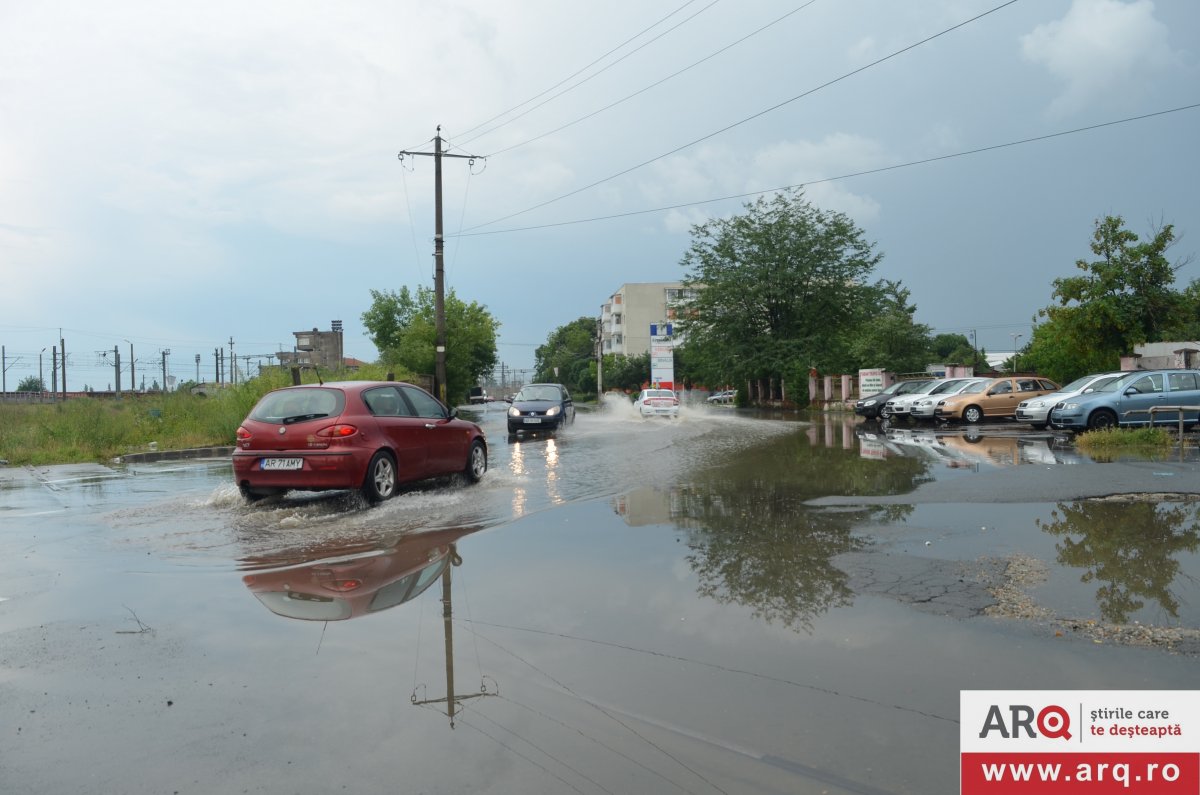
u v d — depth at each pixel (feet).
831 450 49.96
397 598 16.60
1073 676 11.90
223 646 13.73
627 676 12.13
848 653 12.97
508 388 409.28
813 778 9.12
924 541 21.20
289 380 71.46
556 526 24.54
